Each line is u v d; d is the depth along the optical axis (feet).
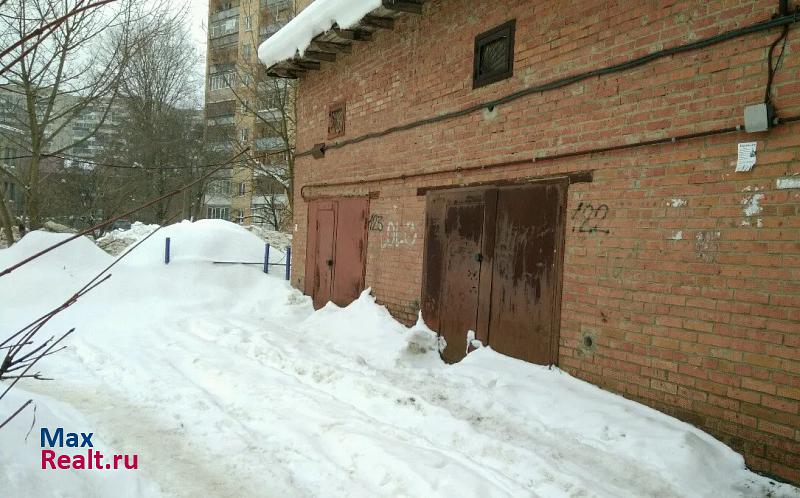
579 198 17.31
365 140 29.09
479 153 21.40
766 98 12.73
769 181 12.76
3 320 29.19
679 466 12.60
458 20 22.80
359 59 29.81
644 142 15.35
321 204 33.63
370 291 28.25
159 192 73.82
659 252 15.02
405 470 12.51
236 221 110.73
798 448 12.08
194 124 83.51
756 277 12.95
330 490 12.23
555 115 18.21
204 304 35.29
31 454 11.20
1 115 46.01
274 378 19.69
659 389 14.92
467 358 20.72
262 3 90.02
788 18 12.36
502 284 20.13
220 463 13.43
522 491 11.79
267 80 68.03
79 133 68.33
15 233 64.95
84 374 20.43
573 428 14.89
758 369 12.85
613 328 16.15
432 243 24.00
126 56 43.24
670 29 14.94
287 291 36.50
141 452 13.83
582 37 17.43
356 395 17.90
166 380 19.39
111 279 36.17
